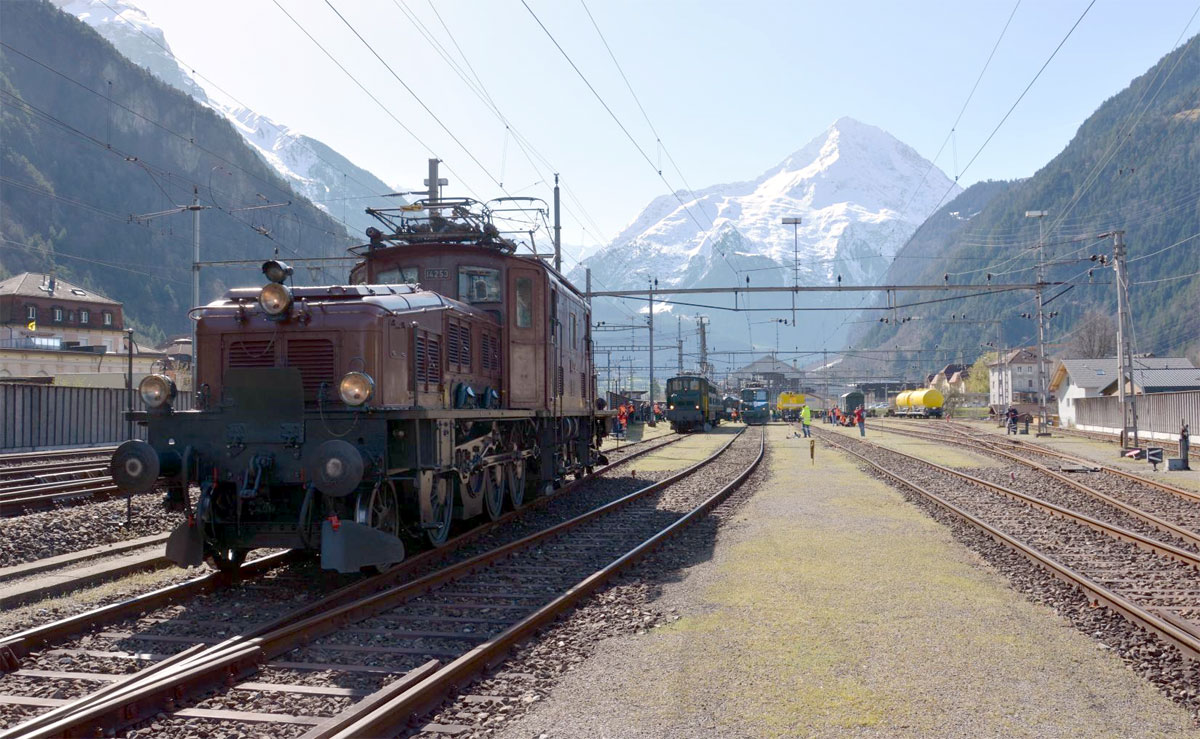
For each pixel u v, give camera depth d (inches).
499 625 285.6
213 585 339.0
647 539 457.1
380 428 333.7
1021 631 276.4
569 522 494.9
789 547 435.8
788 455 1192.8
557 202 1188.5
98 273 4640.8
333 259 1003.9
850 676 231.8
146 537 470.0
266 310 345.1
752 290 1220.5
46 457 917.8
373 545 319.9
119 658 248.4
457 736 191.8
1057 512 560.4
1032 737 191.0
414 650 253.9
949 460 1106.7
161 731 194.7
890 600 319.0
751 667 239.9
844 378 4345.5
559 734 192.2
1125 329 1312.7
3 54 5679.1
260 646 242.7
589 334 738.2
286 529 337.7
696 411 2039.9
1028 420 1897.1
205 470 336.5
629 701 213.2
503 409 500.1
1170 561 403.9
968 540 453.7
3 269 4062.5
